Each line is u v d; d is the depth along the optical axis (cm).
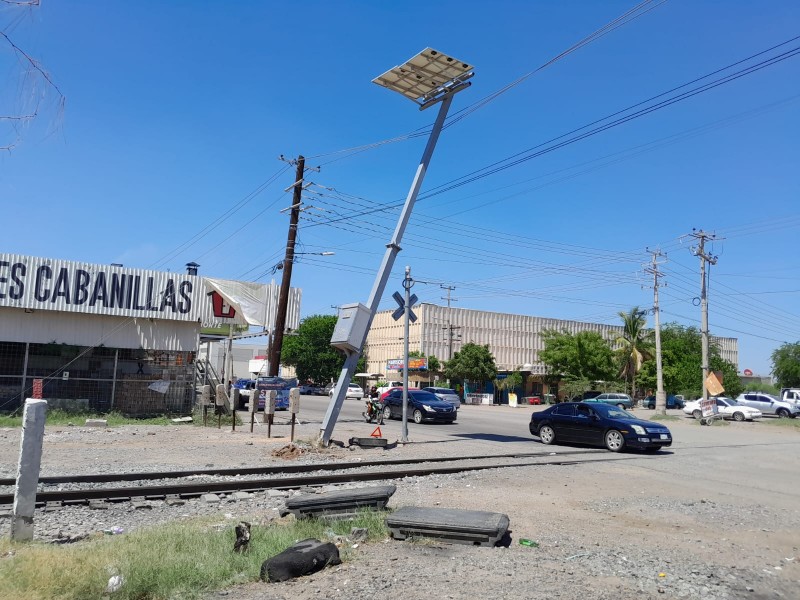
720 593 597
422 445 1983
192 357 2770
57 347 2520
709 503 1117
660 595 577
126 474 1176
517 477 1330
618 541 795
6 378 2422
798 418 5016
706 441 2591
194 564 601
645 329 7169
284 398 3550
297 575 588
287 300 2831
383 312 8612
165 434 2050
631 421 1989
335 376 8625
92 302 2541
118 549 634
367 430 2475
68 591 512
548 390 7306
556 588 565
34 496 695
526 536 790
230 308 2855
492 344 8275
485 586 558
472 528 702
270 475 1293
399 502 988
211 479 1208
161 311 2675
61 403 2472
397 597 526
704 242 4294
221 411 2723
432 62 1795
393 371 7444
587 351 6425
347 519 810
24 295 2411
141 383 2652
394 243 1875
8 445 1608
